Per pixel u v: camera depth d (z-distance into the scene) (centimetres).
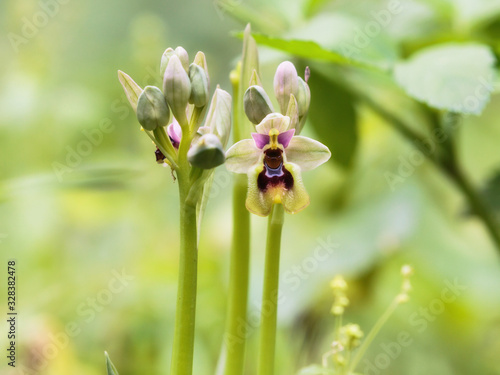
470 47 55
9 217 83
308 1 60
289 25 60
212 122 46
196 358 67
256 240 71
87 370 67
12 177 87
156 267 79
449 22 59
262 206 45
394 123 60
